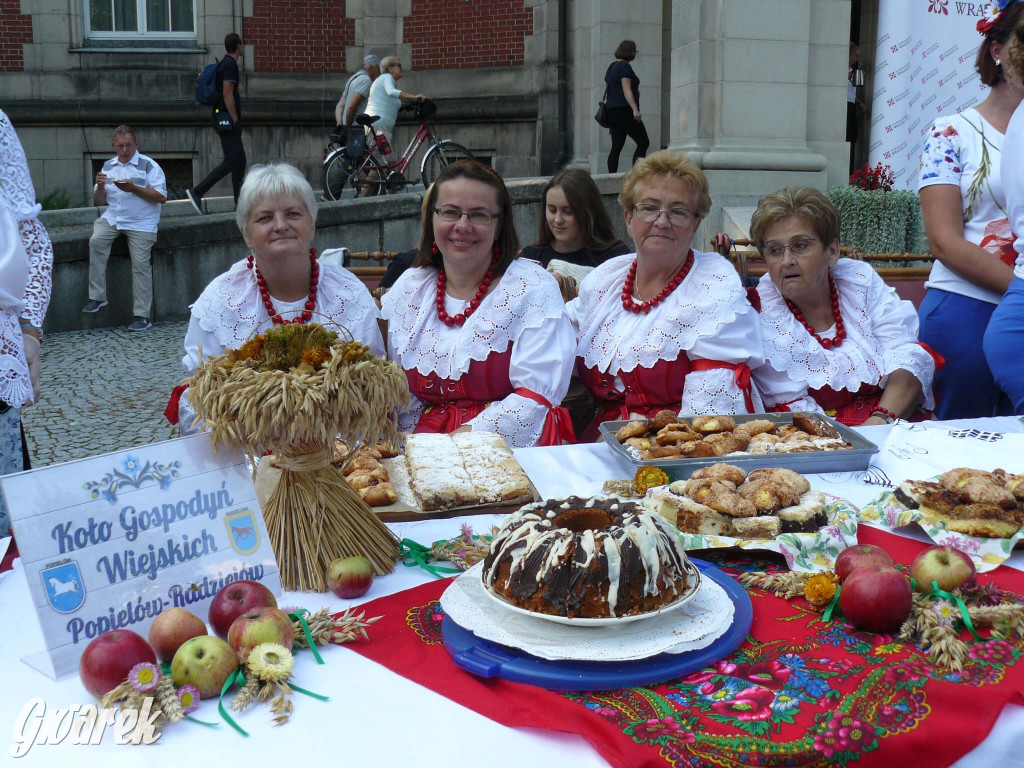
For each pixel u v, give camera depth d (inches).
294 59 595.5
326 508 64.3
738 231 316.8
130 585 55.8
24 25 586.2
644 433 94.7
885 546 69.8
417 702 49.3
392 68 458.3
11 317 93.5
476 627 53.6
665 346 115.9
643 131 434.0
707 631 52.9
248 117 590.6
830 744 44.3
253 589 56.3
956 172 129.0
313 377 59.4
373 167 451.2
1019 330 110.7
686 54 337.7
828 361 120.2
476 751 45.2
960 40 327.3
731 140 330.3
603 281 124.6
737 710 47.1
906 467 87.4
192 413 100.3
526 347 113.0
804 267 117.7
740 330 114.8
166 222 393.4
